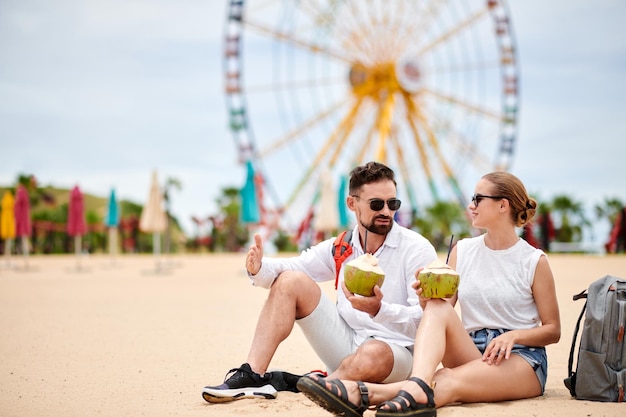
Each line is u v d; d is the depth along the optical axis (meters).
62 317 10.00
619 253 40.34
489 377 4.25
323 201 26.59
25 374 5.76
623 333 4.32
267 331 4.53
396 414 3.71
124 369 5.96
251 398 4.48
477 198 4.62
